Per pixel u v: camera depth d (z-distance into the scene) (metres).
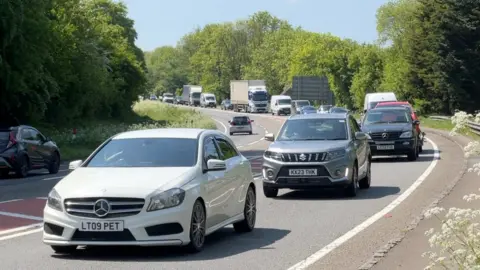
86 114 126.25
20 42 76.31
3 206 32.88
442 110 155.38
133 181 19.52
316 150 33.47
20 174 50.34
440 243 13.72
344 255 20.03
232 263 18.88
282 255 20.03
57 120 107.19
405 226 24.95
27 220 28.27
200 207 20.33
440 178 41.59
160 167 20.77
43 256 20.09
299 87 168.38
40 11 79.81
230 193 22.61
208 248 21.14
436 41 144.88
